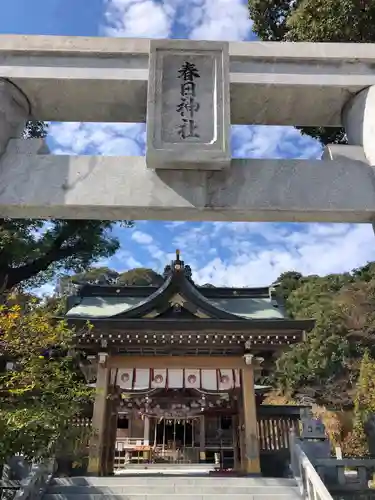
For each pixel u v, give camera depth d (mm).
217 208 4043
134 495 9742
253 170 4188
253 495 9719
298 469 10555
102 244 14461
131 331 12531
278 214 4168
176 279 14031
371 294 40688
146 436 25344
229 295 17781
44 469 9539
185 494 9828
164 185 4090
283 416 15500
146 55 4609
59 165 4152
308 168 4227
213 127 4148
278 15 11195
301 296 50562
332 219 4273
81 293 17672
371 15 8344
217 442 24047
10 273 12805
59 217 4262
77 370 13156
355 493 10258
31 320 6125
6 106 4461
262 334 12820
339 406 31594
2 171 4141
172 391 15750
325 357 37875
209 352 13523
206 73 4371
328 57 4648
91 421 12695
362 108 4562
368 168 4270
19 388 5508
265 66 4641
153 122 4086
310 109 4875
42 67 4527
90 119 5027
